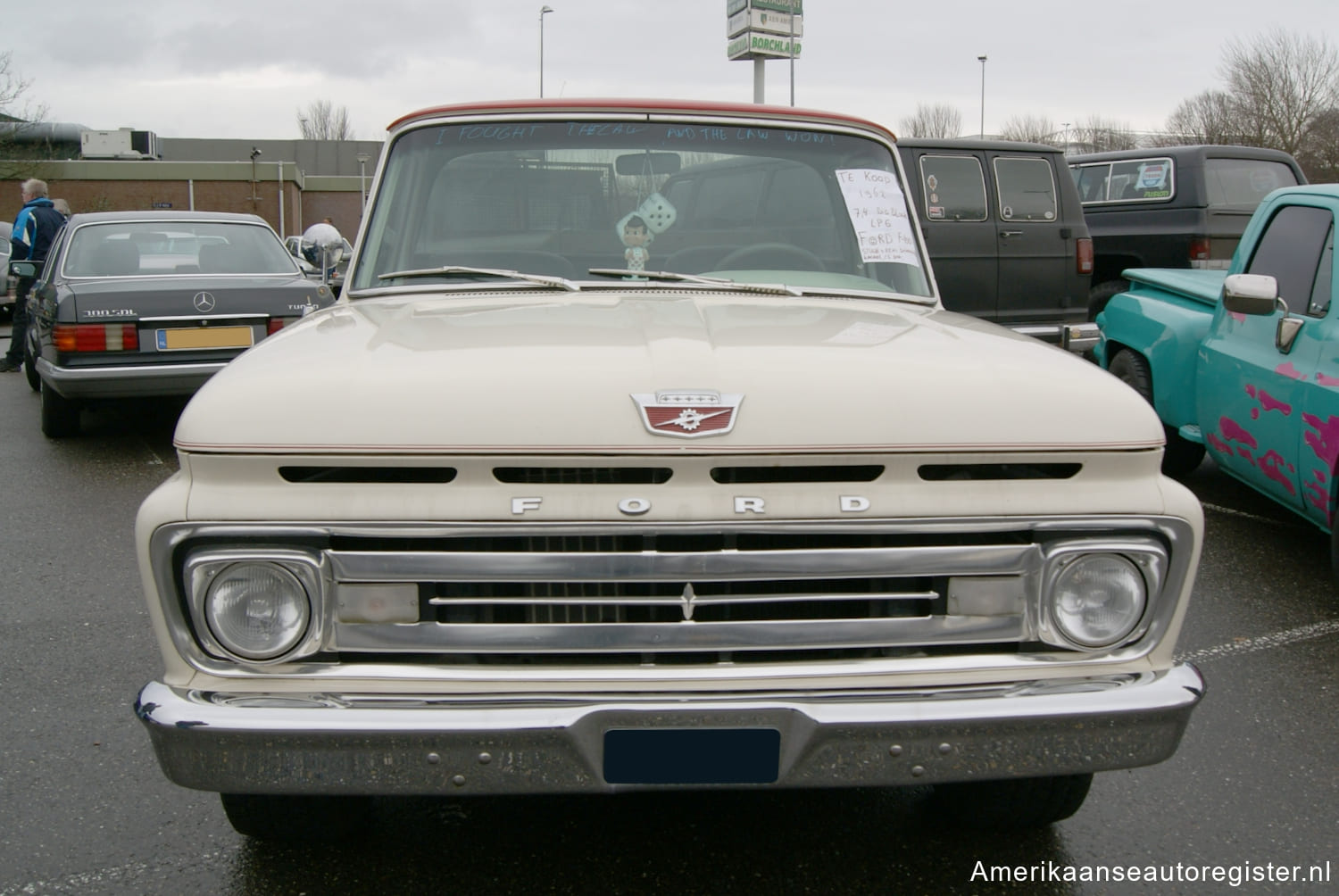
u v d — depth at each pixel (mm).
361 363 2406
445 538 2203
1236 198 11789
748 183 3598
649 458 2186
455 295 3256
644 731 2188
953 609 2287
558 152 3537
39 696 3916
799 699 2223
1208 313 6426
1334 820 3113
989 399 2357
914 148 10086
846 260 3596
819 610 2295
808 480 2262
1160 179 11922
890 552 2242
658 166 3557
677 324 2754
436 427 2197
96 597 4984
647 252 3482
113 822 3070
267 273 8633
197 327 7742
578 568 2191
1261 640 4484
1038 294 10672
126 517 6363
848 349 2564
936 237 10148
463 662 2260
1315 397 4945
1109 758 2295
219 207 41500
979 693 2262
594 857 2887
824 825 3039
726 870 2828
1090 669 2336
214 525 2180
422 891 2742
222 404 2262
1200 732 3662
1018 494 2287
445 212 3482
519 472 2213
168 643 2234
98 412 9859
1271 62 43500
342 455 2170
